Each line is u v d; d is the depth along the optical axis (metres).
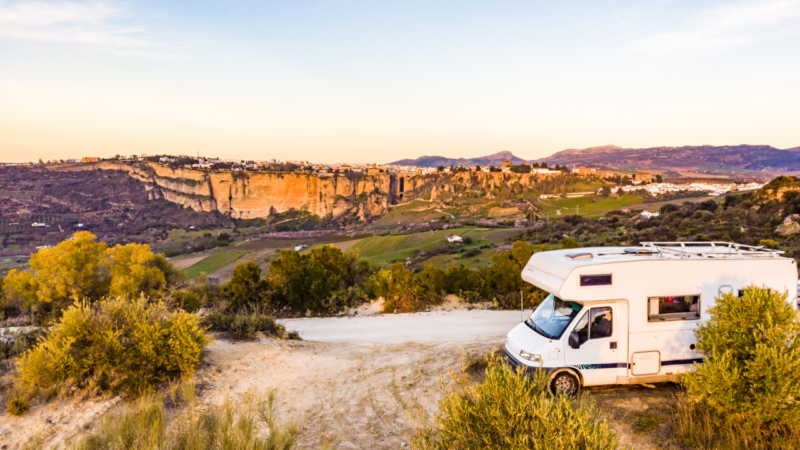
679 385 7.16
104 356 6.15
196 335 7.39
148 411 4.89
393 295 18.53
